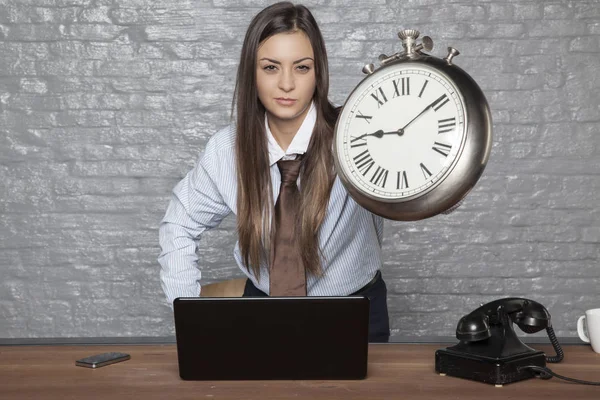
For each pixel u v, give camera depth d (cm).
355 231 182
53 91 325
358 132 124
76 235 327
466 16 320
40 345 146
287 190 172
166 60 325
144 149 326
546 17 320
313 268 173
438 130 118
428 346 143
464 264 325
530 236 324
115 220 327
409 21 321
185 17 323
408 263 325
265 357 121
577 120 321
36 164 326
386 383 118
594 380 119
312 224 169
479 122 117
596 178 322
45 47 325
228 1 323
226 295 216
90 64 325
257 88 162
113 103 325
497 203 323
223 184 178
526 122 322
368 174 122
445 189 117
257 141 170
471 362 119
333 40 321
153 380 122
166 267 180
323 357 121
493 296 325
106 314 329
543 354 122
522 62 321
